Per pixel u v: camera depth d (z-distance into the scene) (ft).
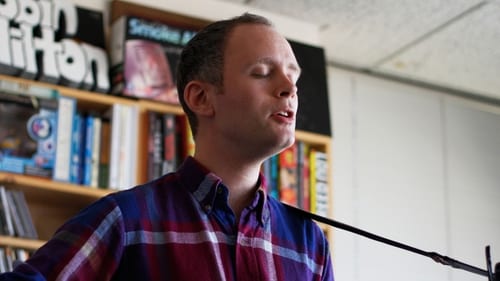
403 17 9.87
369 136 10.96
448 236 11.07
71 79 7.95
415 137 11.33
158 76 8.38
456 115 11.85
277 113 3.55
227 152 3.61
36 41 7.97
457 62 10.98
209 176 3.53
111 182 7.75
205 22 9.20
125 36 8.39
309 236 3.77
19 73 7.78
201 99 3.75
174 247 3.28
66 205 8.14
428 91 11.82
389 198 10.77
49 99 7.76
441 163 11.41
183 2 9.37
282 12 9.88
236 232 3.46
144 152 8.07
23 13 8.02
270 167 8.66
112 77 8.39
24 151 7.47
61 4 8.32
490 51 10.64
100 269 3.17
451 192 11.32
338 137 10.75
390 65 11.17
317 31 10.30
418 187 11.07
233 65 3.66
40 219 8.09
